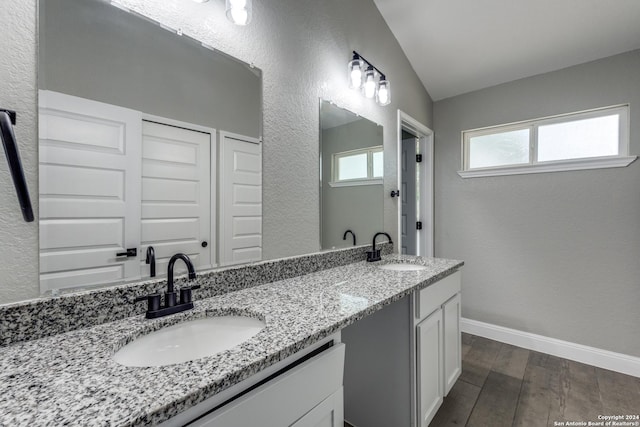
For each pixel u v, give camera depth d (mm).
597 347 2137
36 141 771
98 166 873
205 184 1134
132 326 825
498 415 1630
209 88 1149
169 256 1024
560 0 1784
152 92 993
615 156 2031
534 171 2373
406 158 3008
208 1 1141
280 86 1421
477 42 2184
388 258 2035
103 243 879
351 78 1805
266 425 669
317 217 1626
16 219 739
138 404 479
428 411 1475
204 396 533
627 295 2035
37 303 743
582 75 2199
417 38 2275
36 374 574
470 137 2793
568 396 1785
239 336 922
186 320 918
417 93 2631
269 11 1373
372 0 2061
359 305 1002
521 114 2459
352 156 1887
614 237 2074
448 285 1728
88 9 864
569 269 2244
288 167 1463
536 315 2383
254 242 1310
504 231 2531
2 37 723
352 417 1600
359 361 1562
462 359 2236
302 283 1326
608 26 1880
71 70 828
